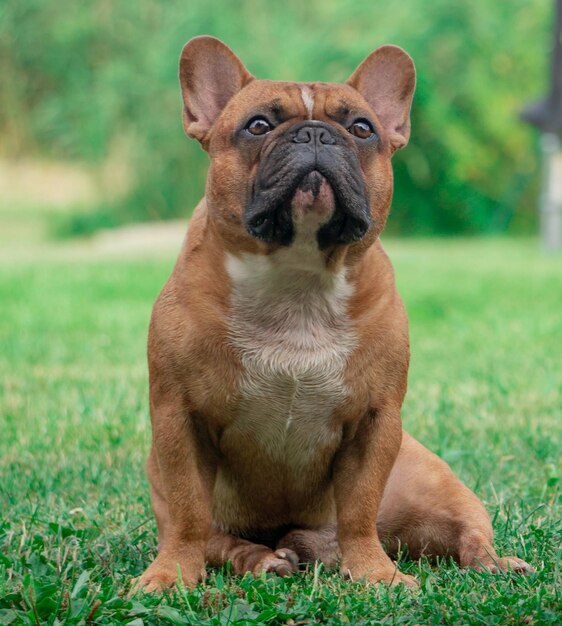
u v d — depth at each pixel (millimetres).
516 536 5770
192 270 5363
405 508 5637
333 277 5277
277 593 4863
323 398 5336
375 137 5457
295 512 5754
